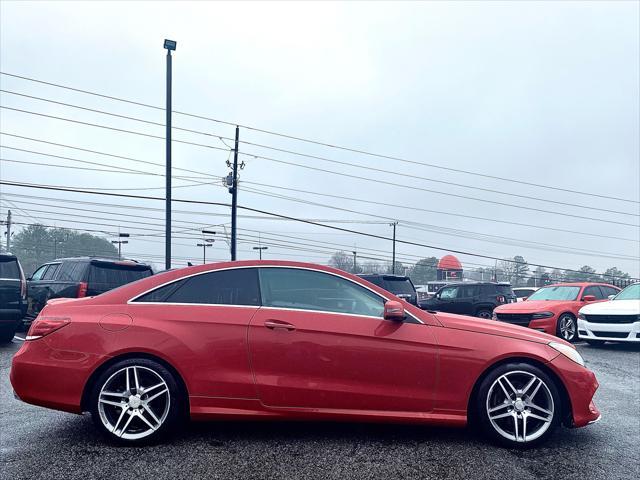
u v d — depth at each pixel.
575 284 13.96
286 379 4.26
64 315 4.35
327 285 4.55
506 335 4.50
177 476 3.65
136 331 4.24
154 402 4.33
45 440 4.39
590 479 3.70
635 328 10.36
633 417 5.39
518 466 3.93
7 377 7.16
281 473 3.73
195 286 4.49
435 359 4.34
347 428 4.77
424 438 4.53
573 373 4.41
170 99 20.31
